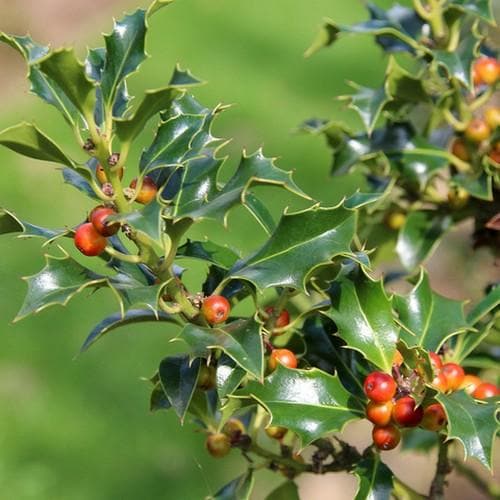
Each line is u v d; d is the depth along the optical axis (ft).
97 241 1.82
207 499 2.06
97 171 1.87
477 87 2.28
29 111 6.24
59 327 4.72
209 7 7.30
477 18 2.25
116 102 1.91
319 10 7.16
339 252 1.86
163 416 4.32
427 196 2.32
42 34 7.50
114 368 4.52
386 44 2.32
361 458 2.05
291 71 6.51
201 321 1.90
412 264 2.27
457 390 1.92
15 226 1.87
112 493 4.04
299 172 5.36
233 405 1.92
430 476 3.76
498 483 3.59
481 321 2.12
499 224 2.13
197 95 6.26
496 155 2.23
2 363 4.56
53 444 4.23
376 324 1.93
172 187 1.90
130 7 7.72
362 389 1.99
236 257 1.99
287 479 2.10
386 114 2.29
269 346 1.94
